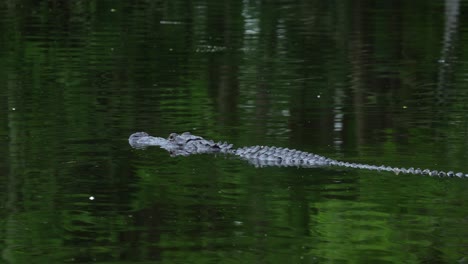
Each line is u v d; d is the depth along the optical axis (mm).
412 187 22609
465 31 57344
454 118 32219
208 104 34312
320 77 41281
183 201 21406
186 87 37719
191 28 56750
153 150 26828
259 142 28406
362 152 26750
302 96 36469
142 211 20625
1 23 57969
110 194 21969
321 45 51094
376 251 18141
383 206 20984
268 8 66750
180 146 27375
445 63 45844
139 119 31359
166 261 17469
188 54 47188
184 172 24234
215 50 48688
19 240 18625
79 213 20453
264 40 52562
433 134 29453
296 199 21562
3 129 29172
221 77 40594
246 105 34438
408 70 43688
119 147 27078
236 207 20969
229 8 66375
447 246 18438
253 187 22719
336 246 18328
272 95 36750
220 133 29594
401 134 29297
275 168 24703
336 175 23844
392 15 64312
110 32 54594
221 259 17594
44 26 56750
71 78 39562
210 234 19062
